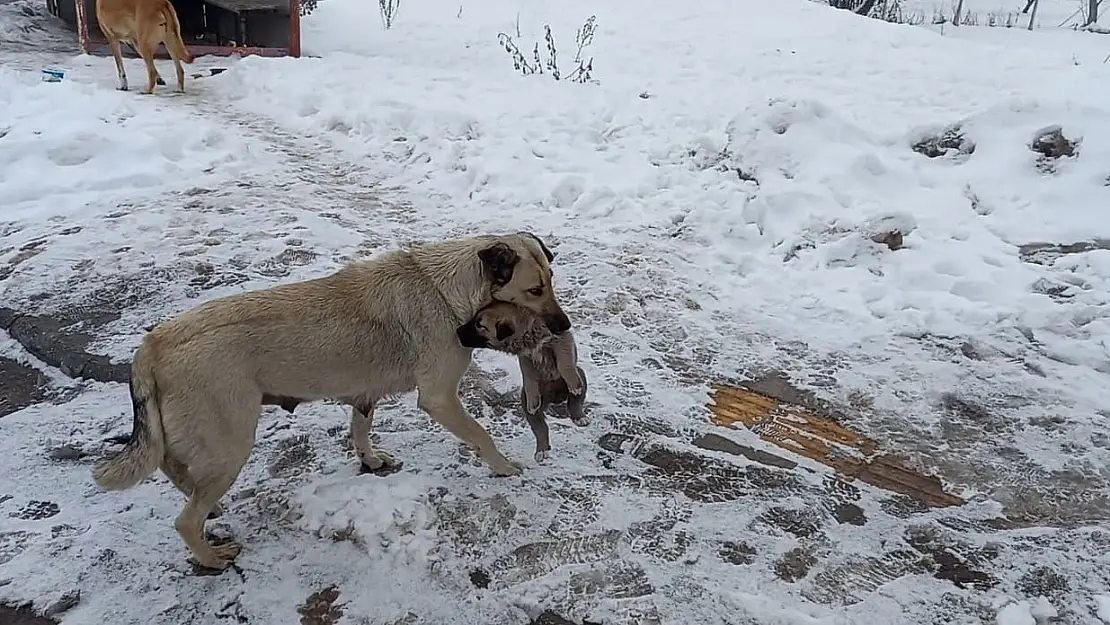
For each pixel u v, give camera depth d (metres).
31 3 17.48
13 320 5.45
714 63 12.70
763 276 6.22
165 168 8.23
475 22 16.81
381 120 9.91
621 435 4.39
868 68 12.02
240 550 3.53
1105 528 3.74
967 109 9.59
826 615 3.22
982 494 3.98
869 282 6.04
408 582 3.37
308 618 3.19
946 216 7.12
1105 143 7.57
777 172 7.65
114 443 4.25
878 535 3.68
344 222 7.19
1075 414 4.57
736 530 3.69
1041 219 7.02
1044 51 13.27
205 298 5.73
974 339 5.34
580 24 16.08
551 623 3.19
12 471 4.02
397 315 3.62
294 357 3.46
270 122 10.35
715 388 4.85
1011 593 3.36
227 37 15.65
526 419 4.50
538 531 3.66
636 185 7.78
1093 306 5.60
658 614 3.21
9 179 7.69
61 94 10.30
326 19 17.30
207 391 3.25
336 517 3.68
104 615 3.19
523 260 3.69
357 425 3.94
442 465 4.12
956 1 29.14
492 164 8.27
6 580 3.33
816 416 4.60
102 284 5.90
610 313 5.68
